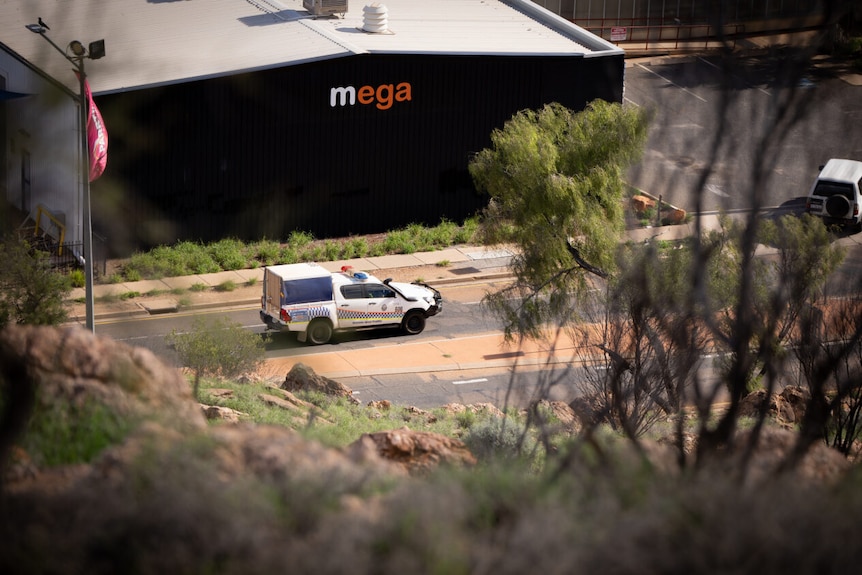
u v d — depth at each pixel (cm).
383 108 9956
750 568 1412
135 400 2109
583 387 5297
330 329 7675
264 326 8081
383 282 7944
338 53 9594
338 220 10125
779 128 1867
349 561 1391
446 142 10312
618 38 15125
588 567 1422
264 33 10131
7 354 1911
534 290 6494
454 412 5819
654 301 2236
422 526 1475
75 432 1972
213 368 6072
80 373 2091
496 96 10362
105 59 8681
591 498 1702
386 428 4706
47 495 1620
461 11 11738
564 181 6225
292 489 1609
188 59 9238
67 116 6444
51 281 5769
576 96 10662
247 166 9538
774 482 1652
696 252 2089
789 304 2688
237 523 1460
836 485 1748
